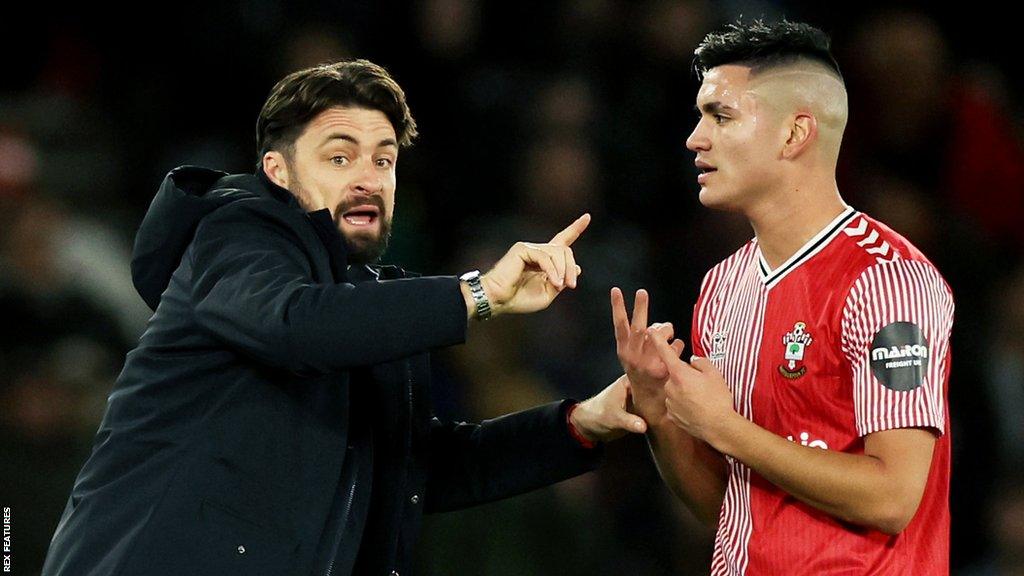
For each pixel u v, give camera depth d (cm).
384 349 1183
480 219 2800
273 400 1295
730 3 3094
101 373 2286
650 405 1355
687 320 2656
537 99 2886
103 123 2872
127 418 1312
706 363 1234
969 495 2370
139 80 2916
